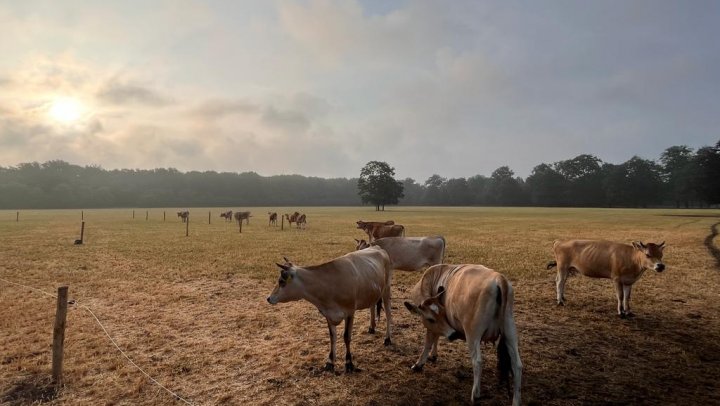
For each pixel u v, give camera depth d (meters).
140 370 6.82
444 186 188.62
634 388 6.11
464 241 25.30
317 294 6.63
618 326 8.90
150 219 54.06
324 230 34.81
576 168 143.00
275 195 182.25
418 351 7.57
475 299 5.35
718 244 22.73
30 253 20.28
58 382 6.36
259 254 19.73
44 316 9.80
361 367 6.89
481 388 6.10
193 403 5.78
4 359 7.28
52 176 149.50
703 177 81.94
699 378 6.42
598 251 9.91
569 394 5.93
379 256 7.90
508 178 154.00
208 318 9.69
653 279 13.47
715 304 10.59
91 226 39.72
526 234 29.94
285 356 7.41
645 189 118.00
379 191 95.50
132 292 12.23
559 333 8.48
